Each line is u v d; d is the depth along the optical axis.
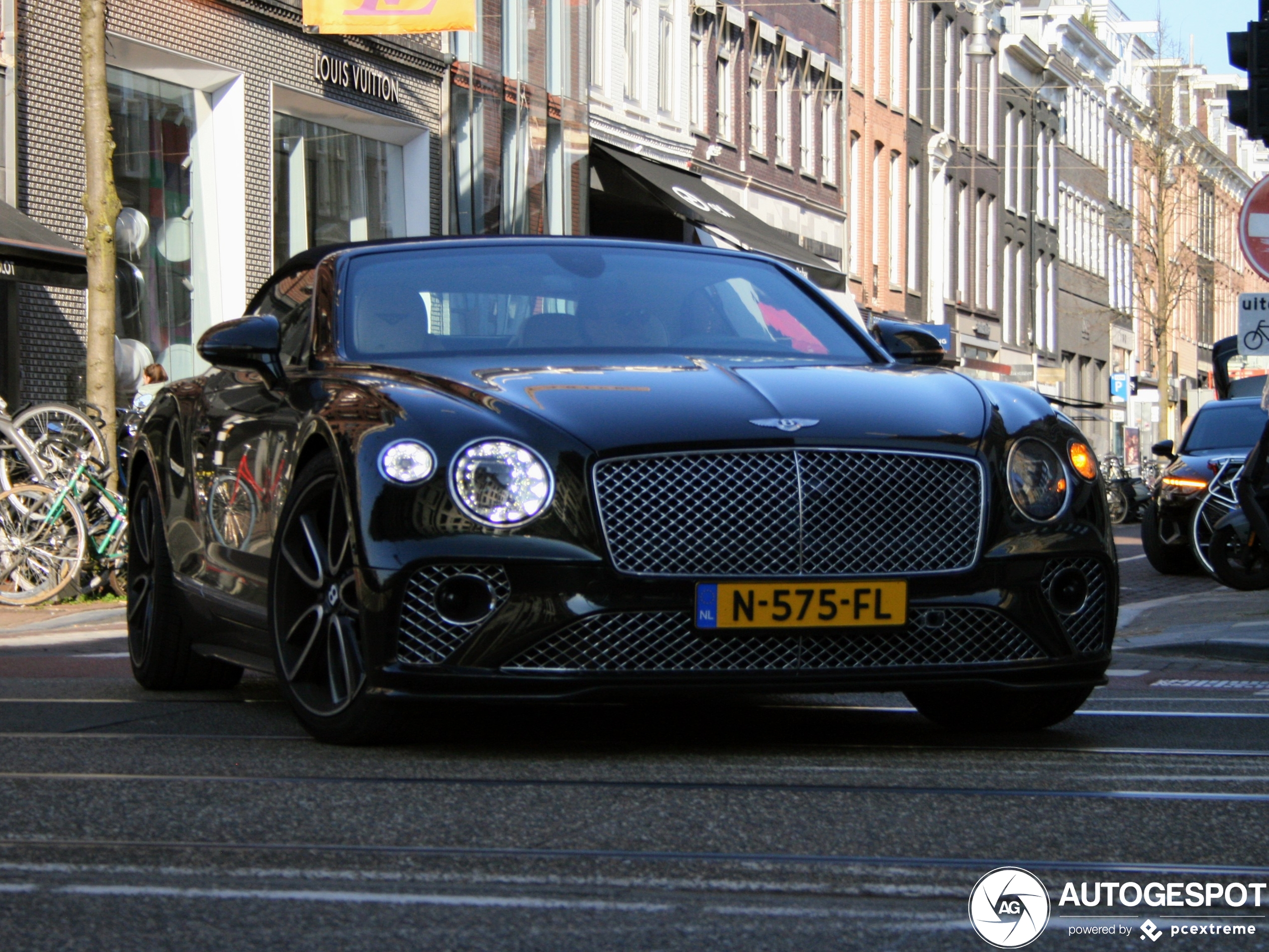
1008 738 5.30
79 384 16.58
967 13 51.06
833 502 4.62
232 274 19.22
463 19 19.52
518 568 4.50
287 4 20.16
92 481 11.84
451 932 2.88
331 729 4.91
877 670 4.64
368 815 3.85
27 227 14.88
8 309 15.81
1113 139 68.88
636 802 4.02
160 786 4.21
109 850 3.48
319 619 4.98
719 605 4.53
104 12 12.67
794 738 5.25
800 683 4.58
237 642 5.85
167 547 6.51
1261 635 9.52
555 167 26.98
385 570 4.58
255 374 6.01
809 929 2.90
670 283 6.02
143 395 15.84
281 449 5.33
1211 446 18.34
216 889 3.16
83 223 16.83
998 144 54.16
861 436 4.69
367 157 22.42
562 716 5.70
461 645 4.54
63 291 16.42
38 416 11.83
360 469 4.69
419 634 4.57
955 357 49.31
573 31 27.44
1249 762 4.74
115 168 17.66
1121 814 3.92
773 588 4.55
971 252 51.22
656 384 4.93
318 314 5.79
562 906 3.04
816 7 38.69
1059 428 5.05
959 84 50.31
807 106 38.09
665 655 4.55
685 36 32.06
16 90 15.97
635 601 4.51
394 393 4.90
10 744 4.97
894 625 4.62
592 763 4.63
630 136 29.94
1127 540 25.45
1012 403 5.11
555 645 4.53
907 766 4.63
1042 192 59.28
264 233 19.81
